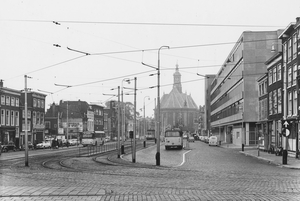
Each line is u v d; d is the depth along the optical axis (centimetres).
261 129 5825
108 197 1230
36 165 2870
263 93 5691
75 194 1279
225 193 1345
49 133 9019
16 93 7119
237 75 7750
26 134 2838
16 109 7119
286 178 1889
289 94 4238
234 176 1983
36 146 7000
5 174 2091
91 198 1206
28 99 7769
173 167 2633
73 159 3609
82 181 1731
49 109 10494
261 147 5316
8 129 6781
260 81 5900
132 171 2288
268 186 1561
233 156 4122
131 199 1192
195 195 1290
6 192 1321
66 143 8181
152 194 1311
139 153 4803
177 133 5819
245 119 7094
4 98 6694
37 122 8081
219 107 10869
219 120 10912
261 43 7081
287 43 4312
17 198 1202
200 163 3061
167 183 1658
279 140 4584
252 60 7088
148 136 12050
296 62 4009
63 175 2028
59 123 10294
